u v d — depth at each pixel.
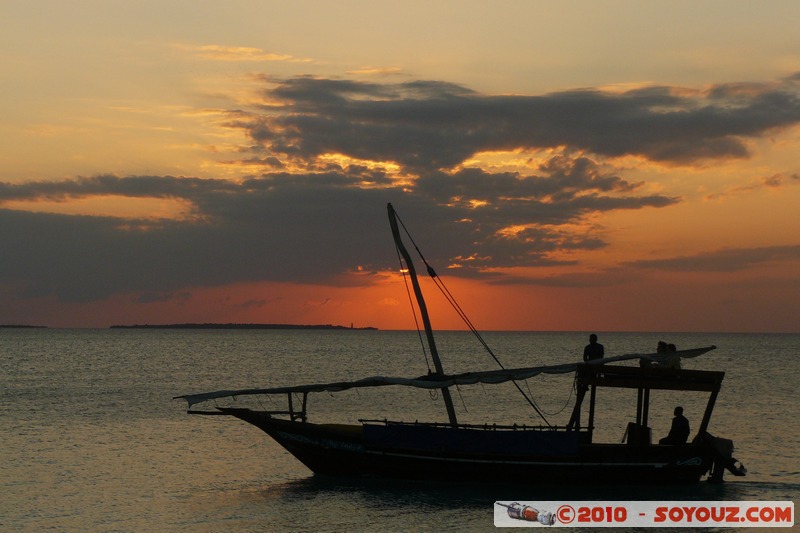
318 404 60.12
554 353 174.62
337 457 28.91
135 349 172.88
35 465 33.44
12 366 106.81
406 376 97.62
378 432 28.47
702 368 115.62
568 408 57.47
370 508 25.84
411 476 28.50
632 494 27.55
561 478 27.50
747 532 23.84
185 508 26.09
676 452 27.34
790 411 55.16
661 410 55.84
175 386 76.00
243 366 113.00
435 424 28.62
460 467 27.81
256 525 24.00
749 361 142.75
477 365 126.44
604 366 27.47
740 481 29.81
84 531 23.58
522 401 62.88
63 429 44.44
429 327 31.31
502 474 27.64
